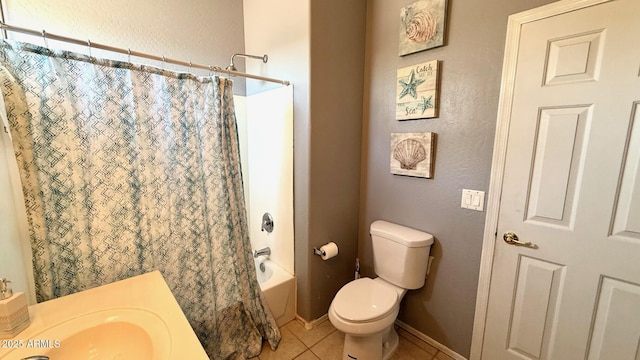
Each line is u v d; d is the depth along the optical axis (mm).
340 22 1708
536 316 1300
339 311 1398
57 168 1083
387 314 1403
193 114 1408
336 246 1839
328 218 1864
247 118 2217
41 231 1062
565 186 1165
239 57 2137
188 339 805
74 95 1099
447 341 1646
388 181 1849
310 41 1575
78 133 1117
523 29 1209
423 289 1727
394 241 1648
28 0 1335
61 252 1121
